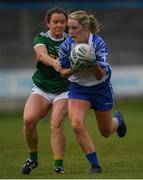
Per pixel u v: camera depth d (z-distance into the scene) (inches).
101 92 820.0
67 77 803.4
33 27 2267.5
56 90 858.1
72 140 1331.2
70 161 996.6
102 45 796.0
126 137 1364.4
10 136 1449.3
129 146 1200.8
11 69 2142.0
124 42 2283.5
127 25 2285.9
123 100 2172.7
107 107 829.8
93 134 1444.4
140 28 2285.9
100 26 805.9
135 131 1487.5
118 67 2185.0
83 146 808.3
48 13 854.5
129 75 2182.6
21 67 2225.6
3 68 2219.5
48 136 1440.7
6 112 2097.7
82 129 803.4
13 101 2132.1
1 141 1343.5
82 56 767.1
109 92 828.0
